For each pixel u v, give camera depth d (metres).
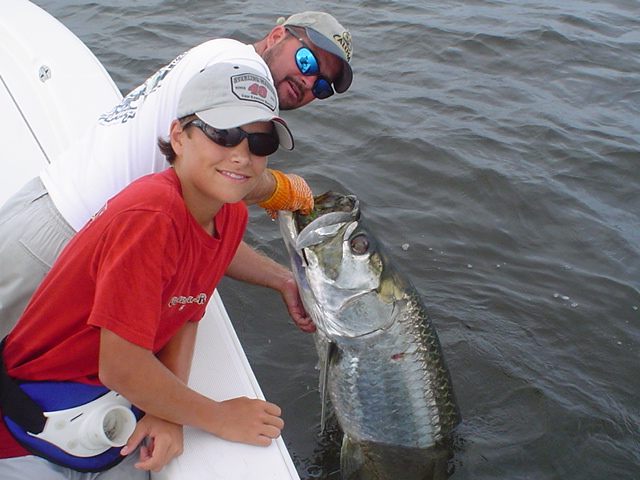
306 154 4.90
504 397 3.03
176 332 2.02
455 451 2.72
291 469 1.83
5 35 3.42
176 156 1.82
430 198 4.55
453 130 5.38
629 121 5.84
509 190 4.67
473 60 6.82
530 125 5.59
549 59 6.95
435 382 2.61
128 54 6.18
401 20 7.62
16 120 2.93
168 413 1.78
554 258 4.10
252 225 4.01
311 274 2.49
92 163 2.07
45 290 1.73
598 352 3.37
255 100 1.72
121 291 1.62
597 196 4.78
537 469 2.67
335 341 2.53
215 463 1.80
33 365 1.76
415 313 2.55
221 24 6.96
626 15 8.36
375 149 5.02
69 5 7.45
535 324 3.53
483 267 3.96
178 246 1.72
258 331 3.27
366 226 2.50
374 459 2.65
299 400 2.92
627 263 4.09
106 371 1.67
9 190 2.62
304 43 2.60
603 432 2.87
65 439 1.72
